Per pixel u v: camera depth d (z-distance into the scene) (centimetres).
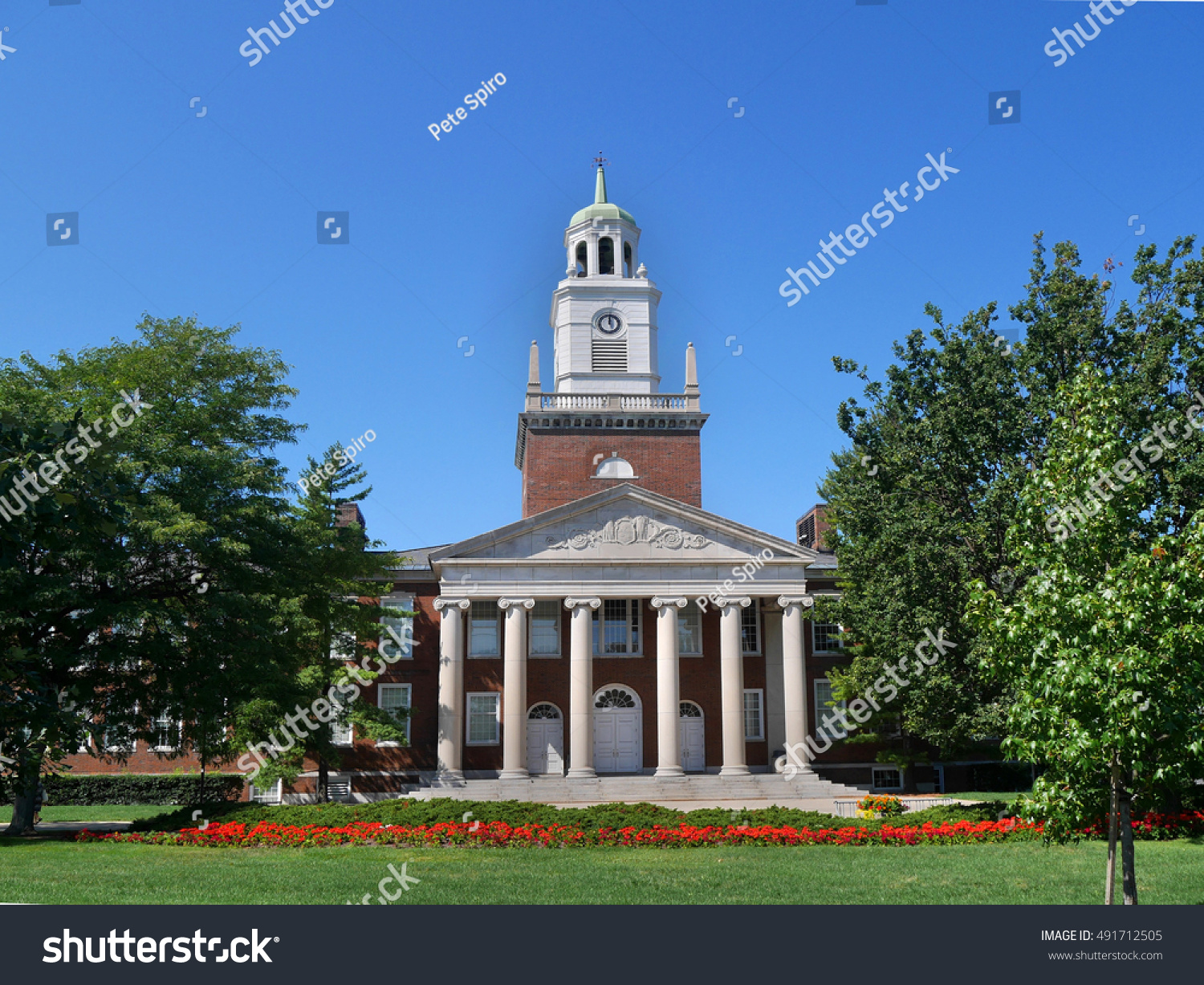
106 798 4800
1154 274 3177
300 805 3359
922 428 3319
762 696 5194
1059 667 1361
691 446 5512
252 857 2469
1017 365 3253
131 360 3262
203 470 3127
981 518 3147
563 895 1827
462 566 4781
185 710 3025
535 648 5144
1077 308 3234
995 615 1527
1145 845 2502
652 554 4859
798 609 4819
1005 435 3188
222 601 3033
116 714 2981
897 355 3528
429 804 3206
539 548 4841
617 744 5062
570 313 5791
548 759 5034
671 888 1914
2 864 2297
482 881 2002
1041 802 1450
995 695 3278
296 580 3753
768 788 4544
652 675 5144
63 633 2817
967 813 3111
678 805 4306
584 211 6003
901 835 2727
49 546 888
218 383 3506
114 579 2716
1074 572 1440
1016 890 1859
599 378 5706
